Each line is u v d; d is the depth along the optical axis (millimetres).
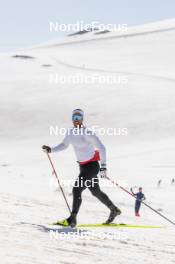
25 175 75250
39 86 190875
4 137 142250
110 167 85938
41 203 20766
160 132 131000
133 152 108062
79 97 174500
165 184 66625
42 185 51125
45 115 159625
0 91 185500
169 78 196375
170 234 13570
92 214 19781
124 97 169000
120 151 112188
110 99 168500
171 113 147125
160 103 158750
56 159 107250
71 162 102438
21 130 148000
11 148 128125
